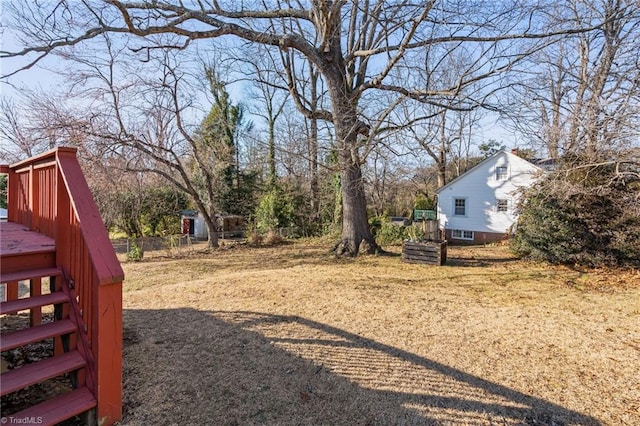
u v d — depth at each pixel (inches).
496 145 910.4
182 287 215.8
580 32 250.5
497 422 84.5
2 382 68.6
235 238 694.5
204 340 128.1
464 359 118.6
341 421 83.4
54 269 92.1
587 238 296.0
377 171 625.6
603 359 120.7
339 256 355.3
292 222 627.8
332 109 316.5
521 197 352.8
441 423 83.6
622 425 84.3
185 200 768.9
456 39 259.4
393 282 234.8
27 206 132.6
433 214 677.9
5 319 138.3
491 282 241.0
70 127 353.7
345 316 160.1
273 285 220.4
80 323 82.6
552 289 222.5
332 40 301.9
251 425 80.4
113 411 76.8
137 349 118.6
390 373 107.3
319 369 108.4
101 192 474.9
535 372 110.3
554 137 278.8
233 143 740.0
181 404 87.0
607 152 253.1
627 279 252.4
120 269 75.7
